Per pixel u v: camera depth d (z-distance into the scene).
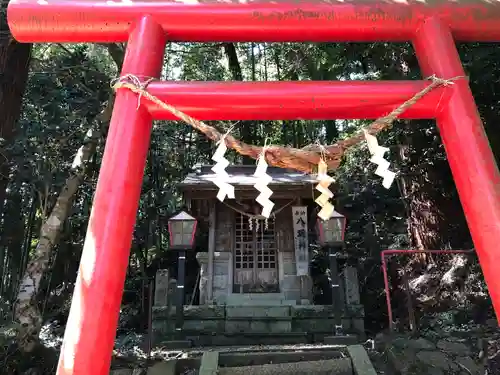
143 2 2.79
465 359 4.99
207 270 9.12
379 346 5.64
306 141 17.81
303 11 2.77
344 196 12.37
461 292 7.96
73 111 6.66
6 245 8.45
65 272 9.11
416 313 8.24
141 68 2.61
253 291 9.12
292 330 7.82
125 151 2.38
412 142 9.67
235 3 2.79
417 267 9.72
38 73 7.13
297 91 2.53
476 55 7.39
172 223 7.77
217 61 15.77
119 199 2.27
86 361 1.94
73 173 5.57
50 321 7.50
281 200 9.70
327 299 11.15
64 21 2.73
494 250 2.12
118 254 2.18
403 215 11.91
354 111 2.58
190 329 7.79
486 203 2.21
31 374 4.54
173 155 14.40
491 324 6.16
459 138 2.41
